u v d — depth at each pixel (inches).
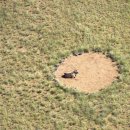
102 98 3750.0
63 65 4146.2
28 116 3636.8
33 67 4128.9
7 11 4874.5
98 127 3501.5
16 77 4028.1
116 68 4065.0
